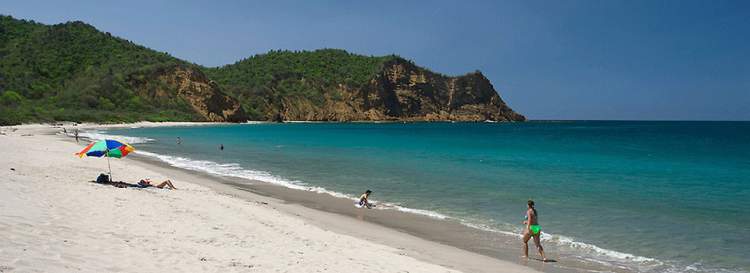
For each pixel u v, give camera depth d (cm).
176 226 1115
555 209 1759
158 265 776
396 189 2209
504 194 2084
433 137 7975
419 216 1627
